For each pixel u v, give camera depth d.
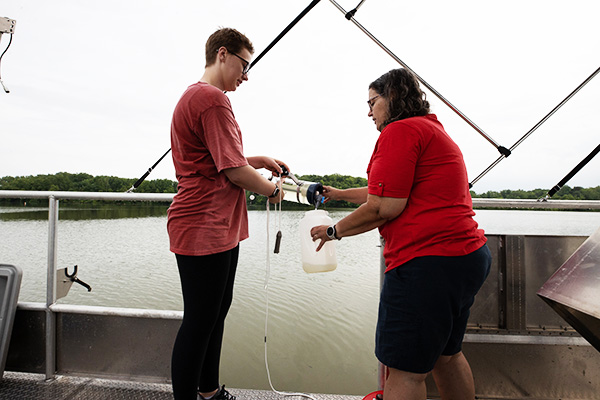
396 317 0.78
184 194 0.94
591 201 1.35
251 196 1.25
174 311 1.33
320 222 1.13
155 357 1.35
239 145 0.93
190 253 0.92
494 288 1.33
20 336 1.42
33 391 1.29
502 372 1.31
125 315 1.33
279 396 1.29
